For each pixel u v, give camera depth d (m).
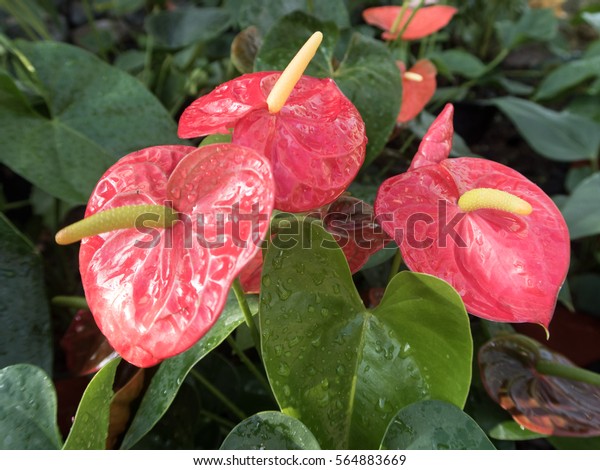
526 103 0.96
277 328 0.34
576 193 0.72
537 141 0.89
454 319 0.34
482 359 0.48
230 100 0.37
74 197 0.51
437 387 0.36
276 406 0.56
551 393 0.46
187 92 0.88
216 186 0.31
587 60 1.02
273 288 0.34
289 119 0.35
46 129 0.54
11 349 0.44
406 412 0.34
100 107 0.57
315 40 0.35
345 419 0.36
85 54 0.58
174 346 0.29
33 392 0.37
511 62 1.33
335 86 0.40
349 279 0.37
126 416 0.43
